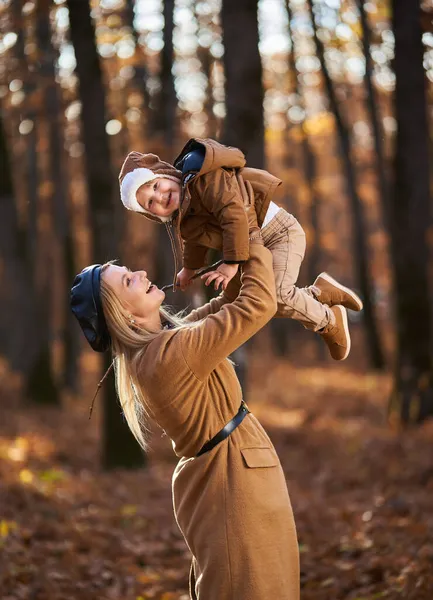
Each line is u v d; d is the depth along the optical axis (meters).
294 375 33.25
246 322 4.19
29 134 23.77
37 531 8.68
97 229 13.86
